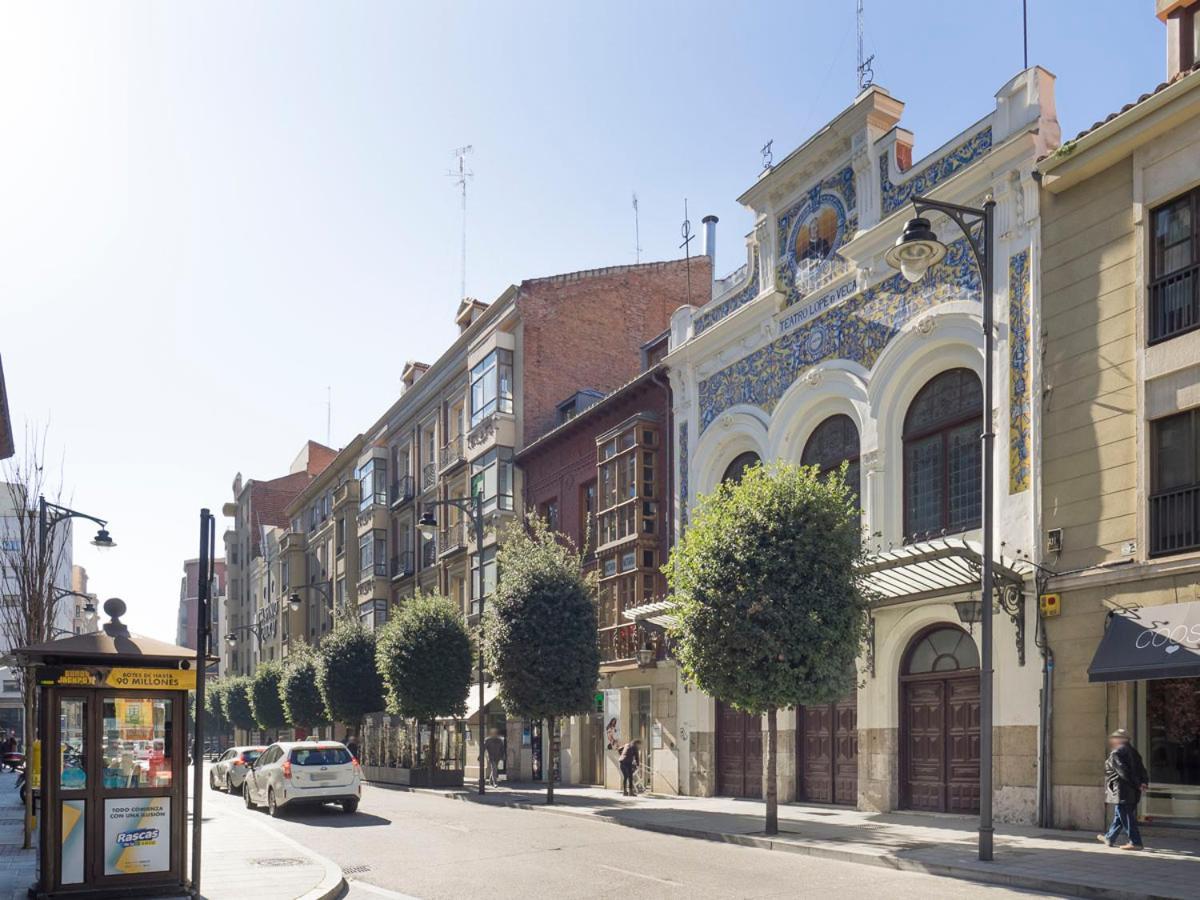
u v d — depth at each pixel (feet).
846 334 66.64
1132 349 47.50
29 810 49.37
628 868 40.45
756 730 73.10
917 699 58.75
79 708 33.06
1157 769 45.09
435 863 42.98
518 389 115.85
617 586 88.53
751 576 49.57
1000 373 54.44
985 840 38.40
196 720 33.50
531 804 72.38
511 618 78.64
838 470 67.31
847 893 33.76
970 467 57.21
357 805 70.13
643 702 86.79
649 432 87.10
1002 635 51.93
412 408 151.02
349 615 145.89
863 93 65.46
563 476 104.78
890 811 58.49
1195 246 45.62
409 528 150.00
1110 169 49.73
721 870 39.60
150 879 33.19
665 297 126.41
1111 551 47.29
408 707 98.07
